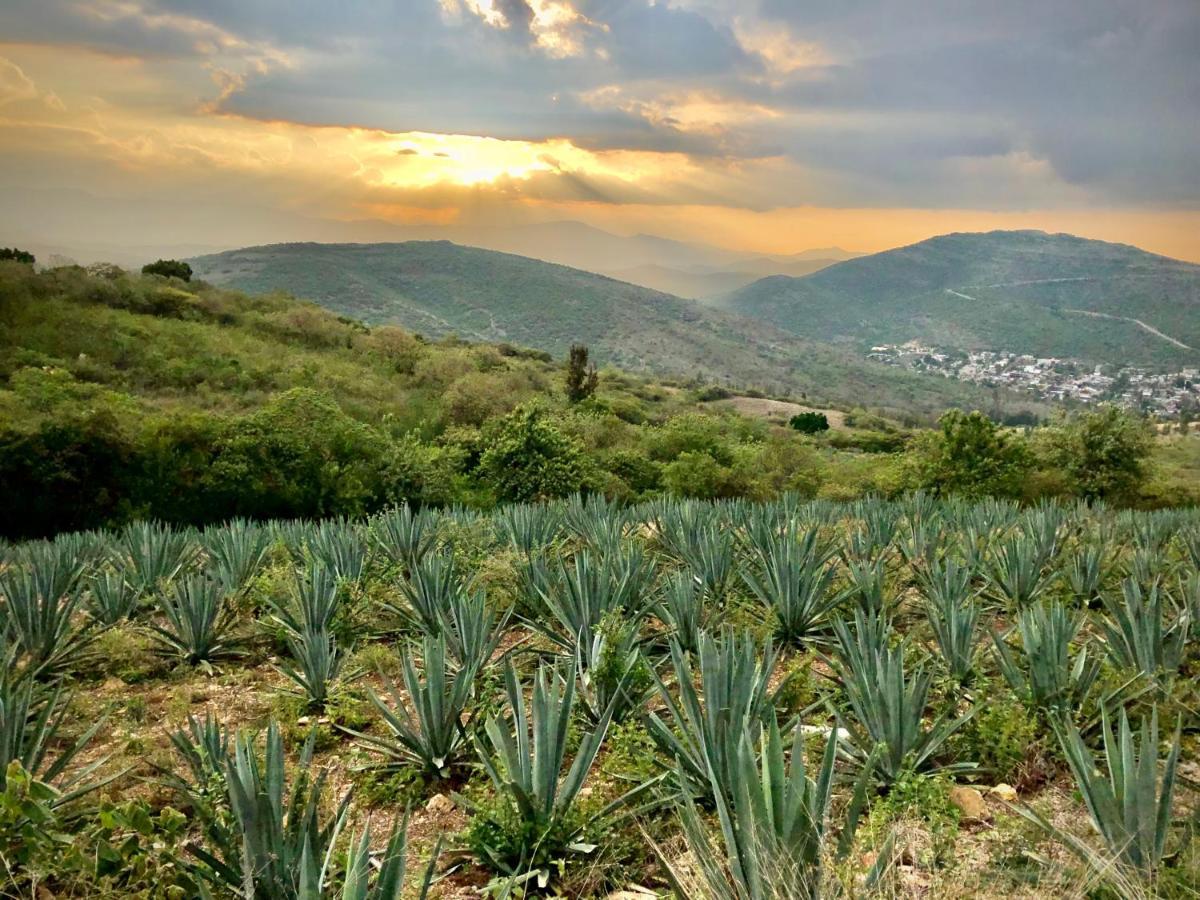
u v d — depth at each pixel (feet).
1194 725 18.37
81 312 144.56
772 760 10.88
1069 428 92.58
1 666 20.24
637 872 13.70
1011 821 13.80
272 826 11.43
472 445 96.53
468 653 23.48
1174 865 12.16
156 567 38.22
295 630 27.81
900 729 15.74
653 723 17.13
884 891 10.64
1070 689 18.66
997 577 32.65
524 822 14.05
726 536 34.91
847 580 31.68
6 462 70.54
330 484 78.43
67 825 15.10
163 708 23.81
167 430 77.41
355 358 170.19
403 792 17.37
